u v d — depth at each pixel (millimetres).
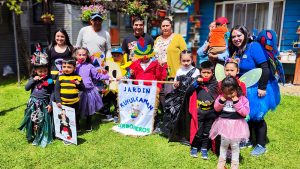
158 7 10883
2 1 8195
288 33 8984
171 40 5012
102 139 4477
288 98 6930
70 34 11648
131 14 9977
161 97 4938
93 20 5297
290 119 5461
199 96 3916
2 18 10680
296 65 8438
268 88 3984
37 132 4234
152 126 4707
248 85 3838
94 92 4777
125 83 4777
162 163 3744
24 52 9758
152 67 4785
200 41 11062
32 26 11539
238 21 10094
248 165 3717
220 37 4590
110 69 5137
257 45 3855
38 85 4270
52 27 11656
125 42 5434
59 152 4016
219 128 3557
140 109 4738
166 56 5043
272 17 9250
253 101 3885
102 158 3857
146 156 3924
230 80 3387
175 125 4207
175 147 4227
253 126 4145
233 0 10031
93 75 4793
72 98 4332
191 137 3926
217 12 10555
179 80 4309
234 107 3457
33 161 3756
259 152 4004
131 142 4375
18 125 5008
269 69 3887
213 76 3986
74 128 4137
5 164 3662
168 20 5023
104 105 5301
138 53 4836
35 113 4203
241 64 3990
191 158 3895
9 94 7277
